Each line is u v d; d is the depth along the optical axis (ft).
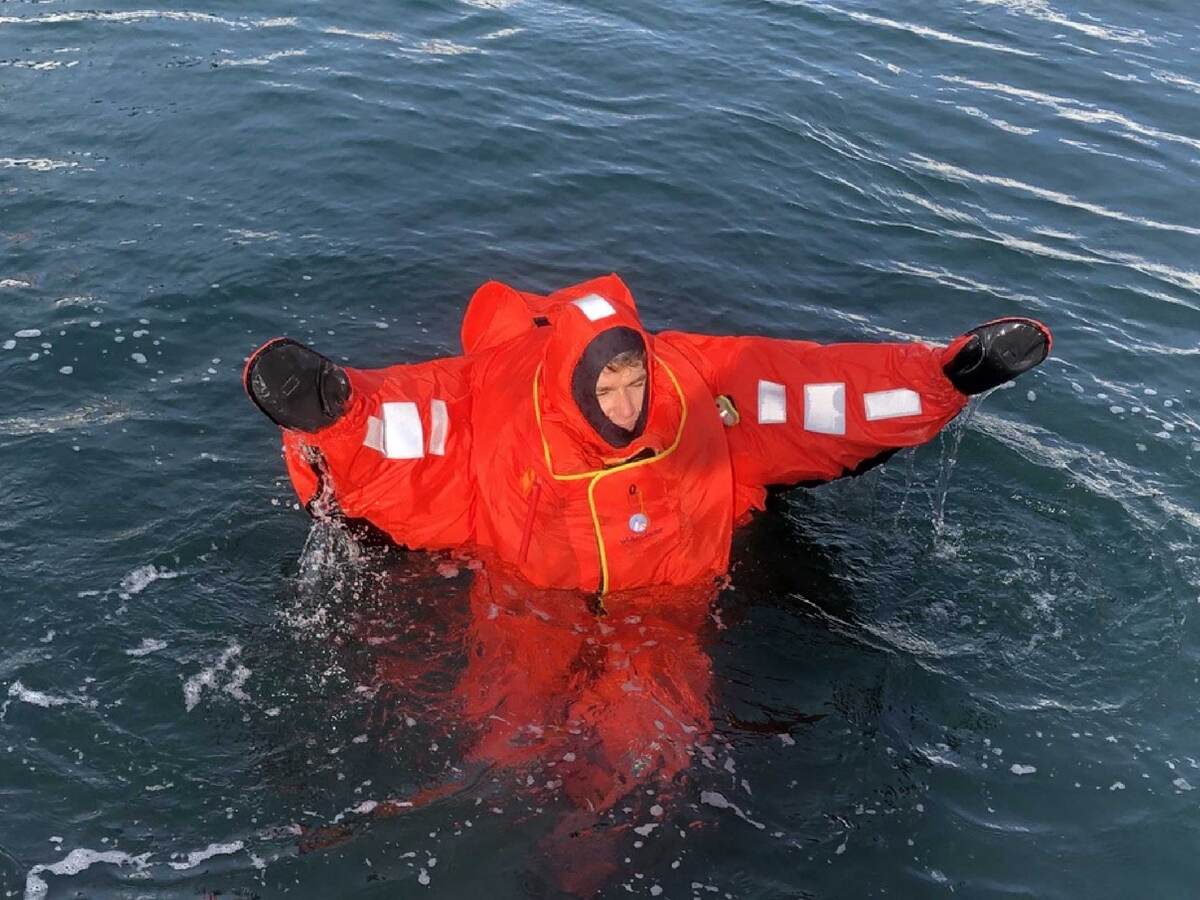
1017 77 31.01
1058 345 20.88
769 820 12.12
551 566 14.55
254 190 23.43
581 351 13.58
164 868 11.40
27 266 20.53
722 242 23.49
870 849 11.90
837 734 13.15
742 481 15.92
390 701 13.23
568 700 13.33
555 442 14.33
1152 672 14.21
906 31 33.09
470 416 15.30
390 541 15.25
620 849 11.74
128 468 16.37
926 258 23.50
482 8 32.30
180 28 29.53
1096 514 16.78
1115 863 11.91
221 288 20.44
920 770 12.78
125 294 20.02
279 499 16.10
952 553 15.97
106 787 12.12
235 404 17.81
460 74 28.63
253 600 14.47
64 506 15.64
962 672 14.11
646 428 14.42
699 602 14.84
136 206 22.52
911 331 21.31
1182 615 15.03
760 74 30.01
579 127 26.89
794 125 27.76
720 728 13.12
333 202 23.32
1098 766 12.92
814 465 15.70
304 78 27.63
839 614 14.87
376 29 30.48
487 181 24.63
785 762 12.76
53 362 18.30
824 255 23.38
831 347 15.90
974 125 28.50
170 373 18.37
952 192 25.81
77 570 14.67
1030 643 14.61
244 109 26.12
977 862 11.85
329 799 12.13
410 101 27.14
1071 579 15.64
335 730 12.87
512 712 13.16
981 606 15.14
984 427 18.39
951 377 14.71
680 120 27.55
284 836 11.75
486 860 11.60
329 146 25.08
